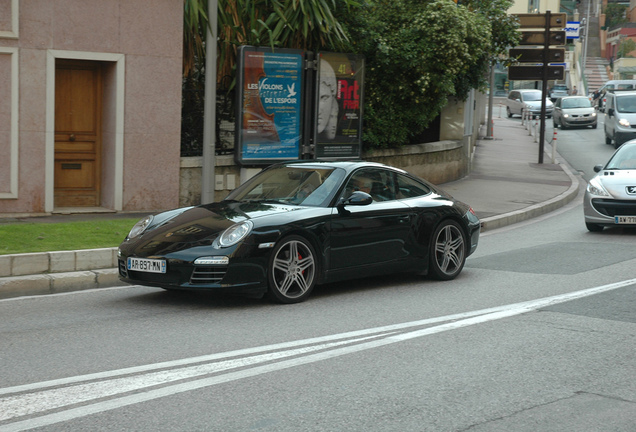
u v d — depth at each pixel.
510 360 5.49
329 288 8.30
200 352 5.62
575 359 5.53
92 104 12.78
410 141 18.73
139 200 12.77
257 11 14.37
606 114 32.38
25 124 11.73
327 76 14.63
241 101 13.59
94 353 5.58
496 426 4.20
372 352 5.68
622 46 76.00
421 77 15.84
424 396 4.68
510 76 23.58
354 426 4.17
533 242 11.99
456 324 6.59
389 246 8.16
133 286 8.37
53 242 9.23
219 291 7.00
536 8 61.69
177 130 13.01
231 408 4.43
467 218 9.02
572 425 4.23
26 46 11.64
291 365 5.31
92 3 12.08
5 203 11.70
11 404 4.46
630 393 4.79
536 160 24.94
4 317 6.79
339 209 7.77
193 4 12.66
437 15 15.60
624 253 10.56
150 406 4.44
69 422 4.17
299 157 14.58
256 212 7.52
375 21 16.03
